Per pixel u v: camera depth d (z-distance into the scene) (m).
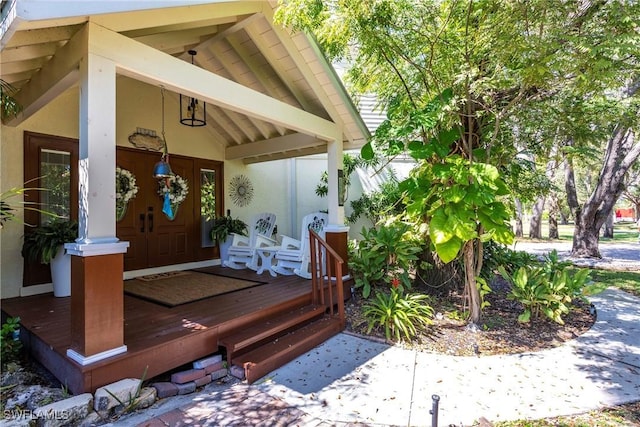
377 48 3.31
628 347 3.28
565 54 2.80
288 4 3.01
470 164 3.29
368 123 8.67
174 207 5.70
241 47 4.26
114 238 2.35
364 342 3.44
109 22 2.33
